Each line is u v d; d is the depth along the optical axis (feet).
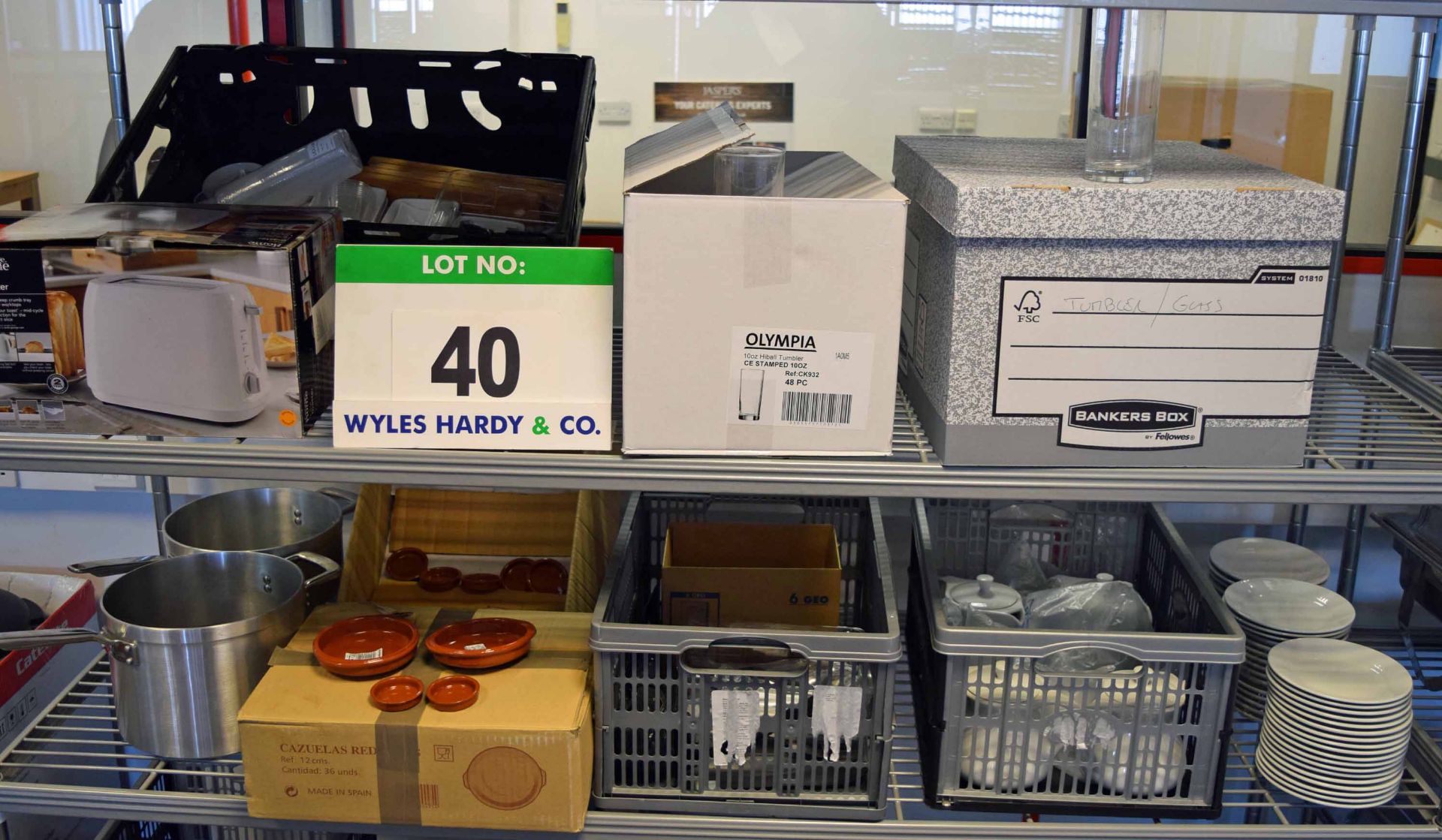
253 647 4.35
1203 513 7.39
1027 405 3.73
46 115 8.30
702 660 4.26
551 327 3.85
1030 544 5.80
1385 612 7.21
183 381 3.84
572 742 4.00
